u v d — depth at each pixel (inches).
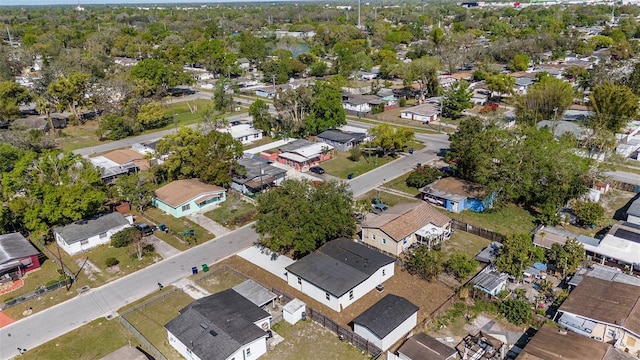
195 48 6205.7
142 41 7421.3
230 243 1977.1
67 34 7135.8
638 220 1977.1
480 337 1352.1
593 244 1752.0
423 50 6048.2
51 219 1934.1
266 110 3639.3
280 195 1806.1
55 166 2078.0
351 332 1359.5
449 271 1728.6
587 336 1316.4
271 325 1457.9
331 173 2743.6
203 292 1643.7
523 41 5885.8
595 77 3922.2
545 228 1939.0
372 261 1658.5
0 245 1829.5
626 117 2960.1
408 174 2694.4
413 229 1883.6
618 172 2625.5
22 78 5216.5
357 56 5689.0
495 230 2028.8
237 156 2559.1
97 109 3981.3
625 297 1395.2
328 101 3294.8
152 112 3686.0
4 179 1952.5
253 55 6565.0
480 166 2174.0
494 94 4424.2
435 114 3811.5
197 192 2293.3
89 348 1380.4
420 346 1259.8
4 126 3671.3
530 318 1419.8
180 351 1344.7
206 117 3398.1
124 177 2472.9
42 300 1617.9
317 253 1721.2
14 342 1413.6
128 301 1600.6
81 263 1846.7
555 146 2129.7
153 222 2169.0
